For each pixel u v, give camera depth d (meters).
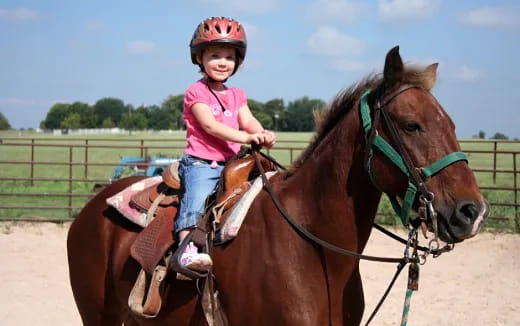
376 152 2.71
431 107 2.61
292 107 55.31
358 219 2.88
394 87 2.71
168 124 78.25
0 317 6.03
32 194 11.44
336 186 2.88
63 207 11.58
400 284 7.33
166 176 3.49
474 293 6.96
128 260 3.54
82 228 3.94
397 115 2.63
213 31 3.28
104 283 3.76
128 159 15.09
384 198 11.88
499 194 14.09
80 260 3.90
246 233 3.05
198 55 3.42
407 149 2.60
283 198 3.06
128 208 3.61
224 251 3.09
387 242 9.74
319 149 3.03
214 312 3.09
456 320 6.02
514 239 9.88
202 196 3.20
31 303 6.52
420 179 2.56
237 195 3.18
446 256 8.81
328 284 2.88
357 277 3.06
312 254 2.88
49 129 84.38
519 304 6.54
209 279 3.10
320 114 3.12
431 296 6.85
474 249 9.25
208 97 3.33
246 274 2.98
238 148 3.45
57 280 7.47
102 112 92.62
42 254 8.79
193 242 3.10
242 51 3.41
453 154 2.54
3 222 11.20
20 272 7.76
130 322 3.78
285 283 2.85
